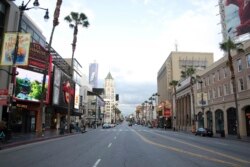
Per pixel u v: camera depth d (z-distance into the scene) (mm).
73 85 69125
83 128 53500
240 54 47844
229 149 22078
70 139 31703
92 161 13742
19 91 39594
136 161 13922
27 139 27156
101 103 157375
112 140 30062
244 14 58125
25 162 13266
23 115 41906
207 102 60531
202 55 118312
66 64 65000
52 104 49344
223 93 55312
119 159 14602
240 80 48406
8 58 24234
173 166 12453
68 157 15242
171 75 120500
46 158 14773
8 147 20609
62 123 40688
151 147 22000
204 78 67062
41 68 44156
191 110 80438
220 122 57938
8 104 23469
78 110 76938
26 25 41031
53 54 53688
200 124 72062
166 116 115312
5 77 34156
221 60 55906
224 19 65688
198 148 21703
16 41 23719
